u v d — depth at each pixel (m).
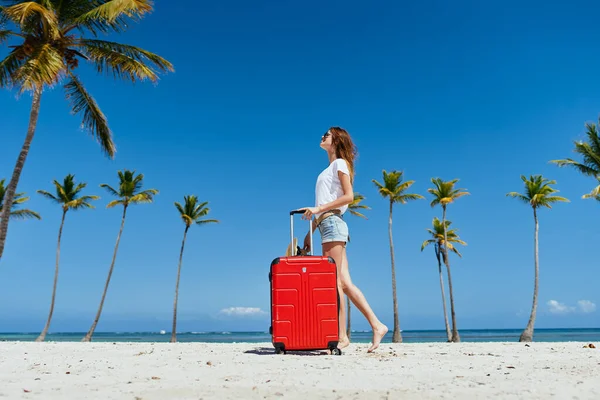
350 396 2.25
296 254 4.75
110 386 2.59
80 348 6.23
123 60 15.07
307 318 4.43
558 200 30.03
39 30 14.77
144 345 7.20
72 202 31.97
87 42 15.30
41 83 12.55
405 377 2.81
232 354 4.68
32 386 2.62
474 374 2.94
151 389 2.46
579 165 25.30
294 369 3.24
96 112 16.41
